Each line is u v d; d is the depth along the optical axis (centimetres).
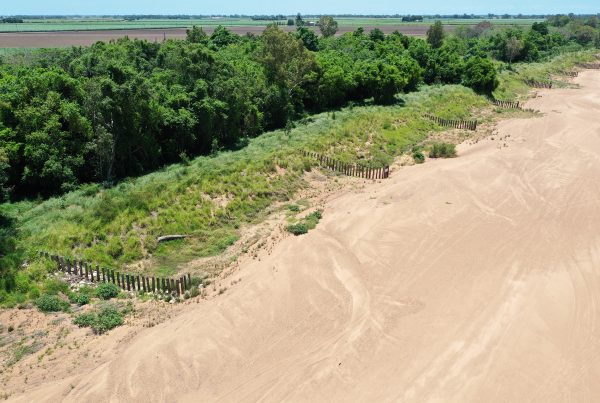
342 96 6400
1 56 6359
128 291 2638
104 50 5594
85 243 2930
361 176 4309
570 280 2692
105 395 1895
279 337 2239
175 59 4944
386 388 1953
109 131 3800
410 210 3506
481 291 2580
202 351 2134
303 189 4019
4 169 3488
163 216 3259
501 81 8094
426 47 7925
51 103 3653
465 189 3878
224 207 3547
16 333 2270
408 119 5706
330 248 3005
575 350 2180
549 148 4906
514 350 2167
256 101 5341
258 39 8375
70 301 2522
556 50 11862
